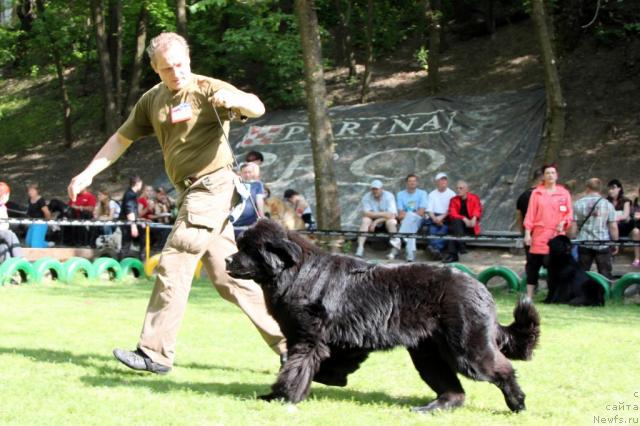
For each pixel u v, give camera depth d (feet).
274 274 16.10
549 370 20.11
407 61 85.81
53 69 102.01
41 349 21.58
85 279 42.34
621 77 70.08
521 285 40.22
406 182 58.39
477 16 86.02
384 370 20.30
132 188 50.37
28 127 95.14
